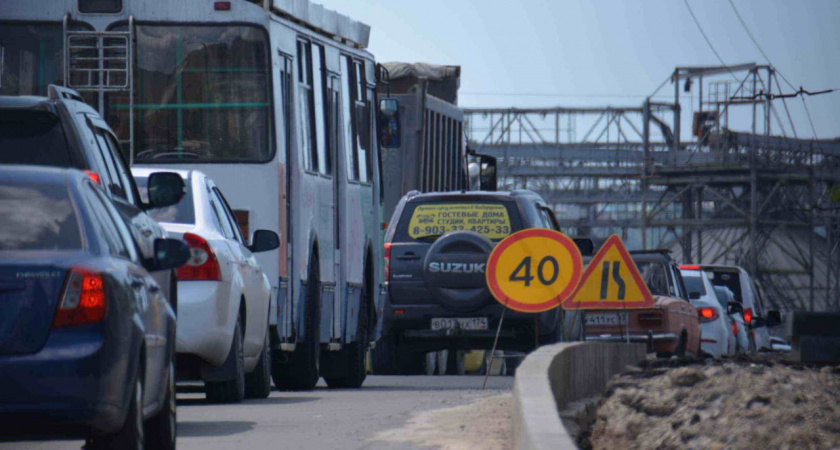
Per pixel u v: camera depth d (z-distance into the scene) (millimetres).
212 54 48344
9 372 19297
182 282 36031
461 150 100812
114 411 20000
